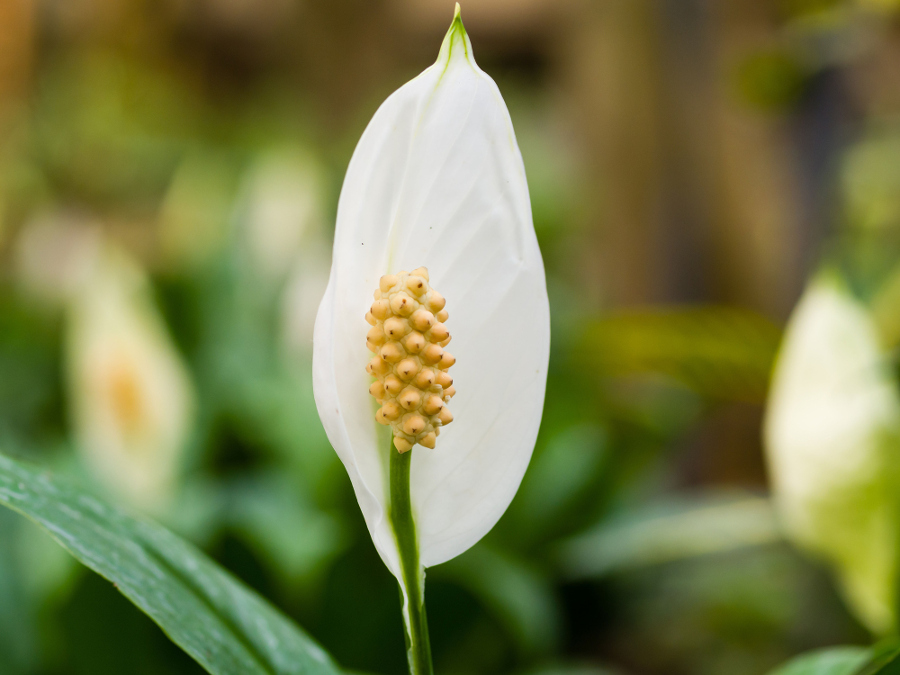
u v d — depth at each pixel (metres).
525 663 0.94
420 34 3.21
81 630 0.77
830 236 1.52
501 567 0.95
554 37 3.16
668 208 1.74
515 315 0.46
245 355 1.28
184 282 1.37
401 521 0.46
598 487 1.14
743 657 1.25
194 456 1.14
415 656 0.46
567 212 2.29
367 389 0.46
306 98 3.15
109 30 2.94
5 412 1.69
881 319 1.02
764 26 1.66
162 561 0.50
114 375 1.00
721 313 0.96
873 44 1.17
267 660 0.49
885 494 0.68
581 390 1.30
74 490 0.50
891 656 0.48
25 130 2.62
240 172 2.57
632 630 1.24
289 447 1.07
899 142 1.48
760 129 1.62
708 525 1.00
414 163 0.46
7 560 0.84
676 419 1.28
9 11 2.55
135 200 2.76
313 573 0.89
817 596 1.19
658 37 1.73
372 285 0.46
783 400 0.72
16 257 2.35
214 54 3.34
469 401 0.46
